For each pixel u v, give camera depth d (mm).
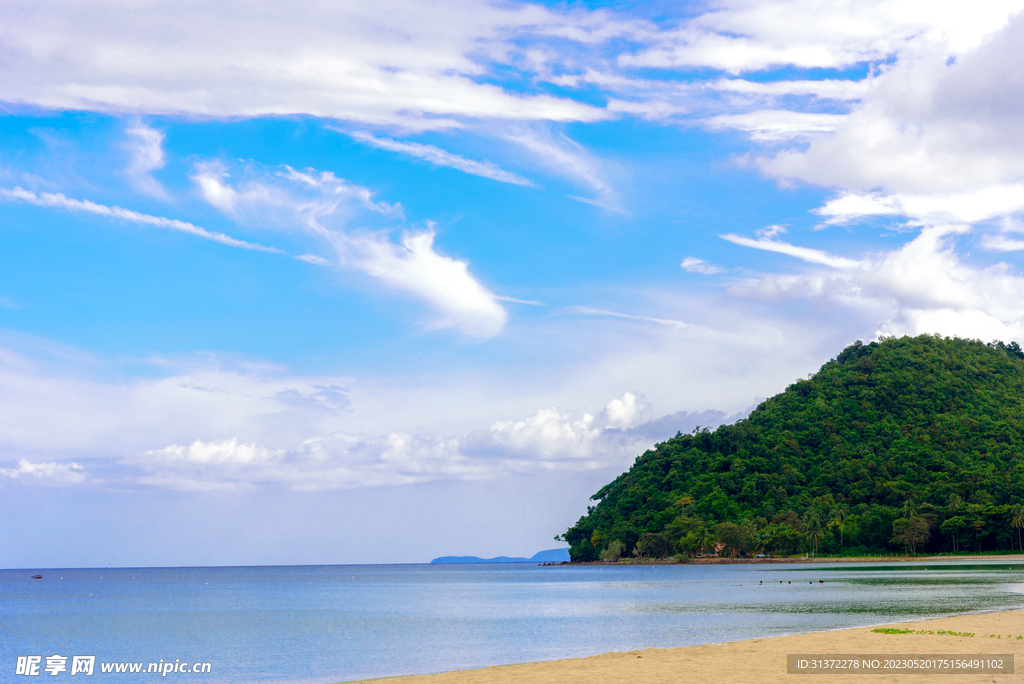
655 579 172500
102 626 77625
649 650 38094
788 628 55656
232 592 163875
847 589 101688
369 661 46594
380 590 165375
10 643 62250
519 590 146000
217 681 40719
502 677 30984
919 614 60969
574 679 29906
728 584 135250
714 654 35750
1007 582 106312
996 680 27250
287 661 47812
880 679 28000
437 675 32312
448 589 162125
